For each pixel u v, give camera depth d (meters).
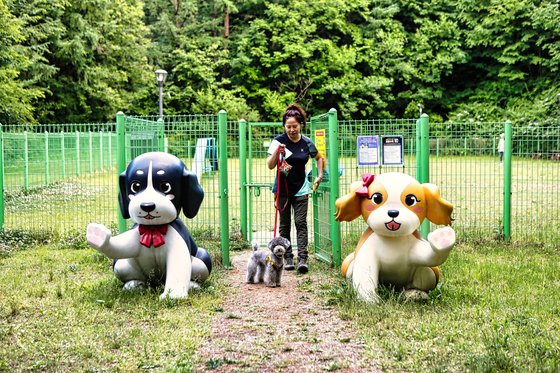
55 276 6.75
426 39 38.06
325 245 7.80
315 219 8.23
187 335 4.58
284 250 6.36
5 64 19.61
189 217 6.25
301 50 36.09
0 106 18.11
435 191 5.63
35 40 27.78
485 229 9.48
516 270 6.86
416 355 4.07
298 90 37.84
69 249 8.67
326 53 37.31
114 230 9.05
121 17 32.59
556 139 10.86
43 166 16.72
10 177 14.83
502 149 9.70
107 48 31.19
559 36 35.59
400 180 5.68
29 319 5.01
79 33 29.39
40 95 23.84
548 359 3.89
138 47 33.25
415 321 4.87
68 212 11.60
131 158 8.16
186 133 8.98
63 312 5.19
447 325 4.72
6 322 4.94
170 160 6.07
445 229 5.34
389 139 8.15
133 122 8.16
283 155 7.05
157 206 5.72
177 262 5.84
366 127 10.32
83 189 13.98
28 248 8.71
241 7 39.50
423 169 8.23
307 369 3.91
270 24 37.44
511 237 9.12
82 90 30.61
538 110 33.06
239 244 8.88
